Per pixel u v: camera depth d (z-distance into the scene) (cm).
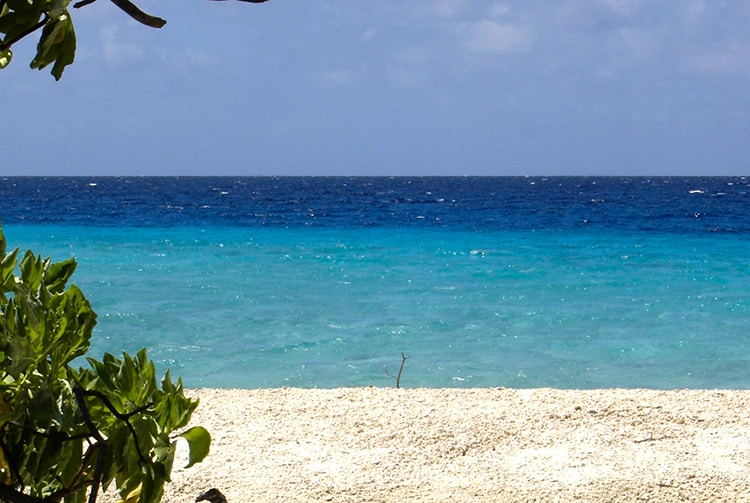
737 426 599
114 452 150
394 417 617
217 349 1203
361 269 2166
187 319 1429
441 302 1631
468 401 668
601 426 598
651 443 561
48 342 157
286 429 593
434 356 1166
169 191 9638
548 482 488
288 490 478
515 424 600
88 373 184
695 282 1908
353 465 520
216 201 6588
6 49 129
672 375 1064
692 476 493
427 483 491
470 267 2203
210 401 673
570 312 1516
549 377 1054
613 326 1381
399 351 1197
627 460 525
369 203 6256
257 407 650
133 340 1259
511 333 1327
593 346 1230
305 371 1080
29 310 155
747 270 2120
